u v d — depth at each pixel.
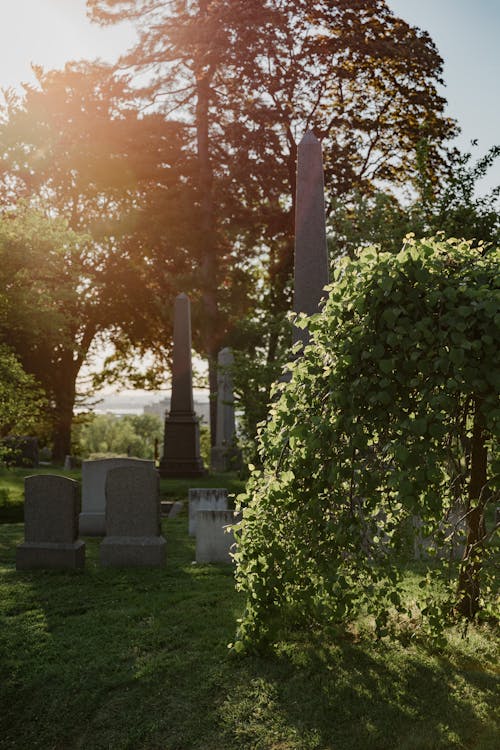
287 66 26.66
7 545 10.53
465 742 4.29
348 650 5.64
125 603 7.23
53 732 4.84
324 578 5.30
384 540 7.34
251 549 5.57
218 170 29.34
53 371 28.66
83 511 11.90
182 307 21.67
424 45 26.94
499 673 5.17
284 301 28.17
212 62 27.28
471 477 5.89
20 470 21.36
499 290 4.68
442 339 4.61
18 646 6.05
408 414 4.80
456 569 6.53
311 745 4.38
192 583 8.00
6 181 28.08
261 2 26.00
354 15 26.88
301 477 5.28
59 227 19.89
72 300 24.48
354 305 5.10
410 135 27.55
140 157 28.53
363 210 15.55
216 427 27.17
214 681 5.24
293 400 5.39
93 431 65.81
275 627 5.52
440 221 12.58
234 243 29.42
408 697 4.85
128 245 29.81
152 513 8.98
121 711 4.99
